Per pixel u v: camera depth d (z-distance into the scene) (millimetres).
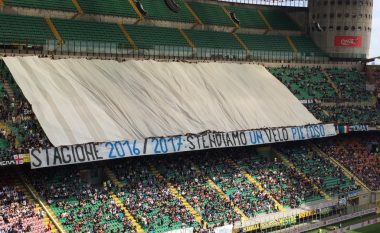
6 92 71688
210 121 83125
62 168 70750
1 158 60406
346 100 108938
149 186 74188
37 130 67562
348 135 107625
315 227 78938
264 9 126000
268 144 95250
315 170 93688
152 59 94188
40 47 82938
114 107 76438
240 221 73438
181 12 110062
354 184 93688
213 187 79188
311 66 116875
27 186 66125
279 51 114562
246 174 85562
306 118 96188
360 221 84062
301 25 126125
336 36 121000
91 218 64812
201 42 105375
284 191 84812
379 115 108188
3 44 79812
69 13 93688
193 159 83938
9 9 87625
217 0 119250
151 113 78875
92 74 80875
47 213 63219
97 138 69312
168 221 68812
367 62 122375
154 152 73250
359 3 120688
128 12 101438
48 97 71812
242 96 92875
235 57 105938
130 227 65250
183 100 84875
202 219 71688
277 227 75688
